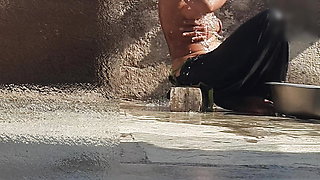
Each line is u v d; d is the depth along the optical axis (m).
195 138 4.49
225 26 7.37
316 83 7.36
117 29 4.39
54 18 4.36
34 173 2.68
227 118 5.64
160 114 5.83
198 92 6.11
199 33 6.32
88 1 4.35
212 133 4.73
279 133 4.83
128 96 7.30
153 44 7.42
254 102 6.09
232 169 3.21
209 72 6.16
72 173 2.67
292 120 5.62
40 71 3.80
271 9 6.00
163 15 6.37
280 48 6.07
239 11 7.38
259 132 4.85
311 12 4.80
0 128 3.44
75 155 2.85
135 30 7.34
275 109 5.88
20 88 3.81
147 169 3.09
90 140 3.04
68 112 3.40
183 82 6.30
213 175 3.00
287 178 2.99
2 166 2.74
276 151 4.07
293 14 4.84
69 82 3.68
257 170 3.20
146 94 7.37
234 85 6.15
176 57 6.37
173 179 2.84
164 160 3.45
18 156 2.86
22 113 3.65
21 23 4.40
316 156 3.85
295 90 5.67
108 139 3.06
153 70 7.42
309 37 4.86
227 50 6.09
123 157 3.44
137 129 4.78
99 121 3.21
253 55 6.07
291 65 7.34
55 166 2.76
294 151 4.09
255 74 6.11
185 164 3.33
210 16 6.42
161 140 4.38
